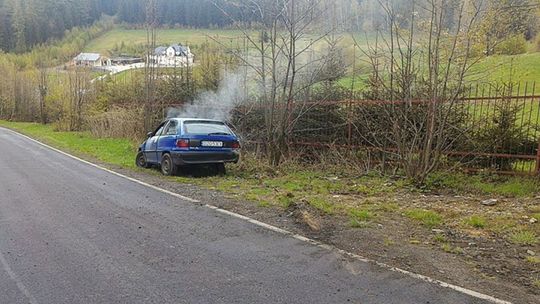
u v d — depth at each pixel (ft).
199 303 11.51
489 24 27.12
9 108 161.48
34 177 32.63
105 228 18.53
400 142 29.68
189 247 16.10
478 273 13.71
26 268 13.96
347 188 28.17
